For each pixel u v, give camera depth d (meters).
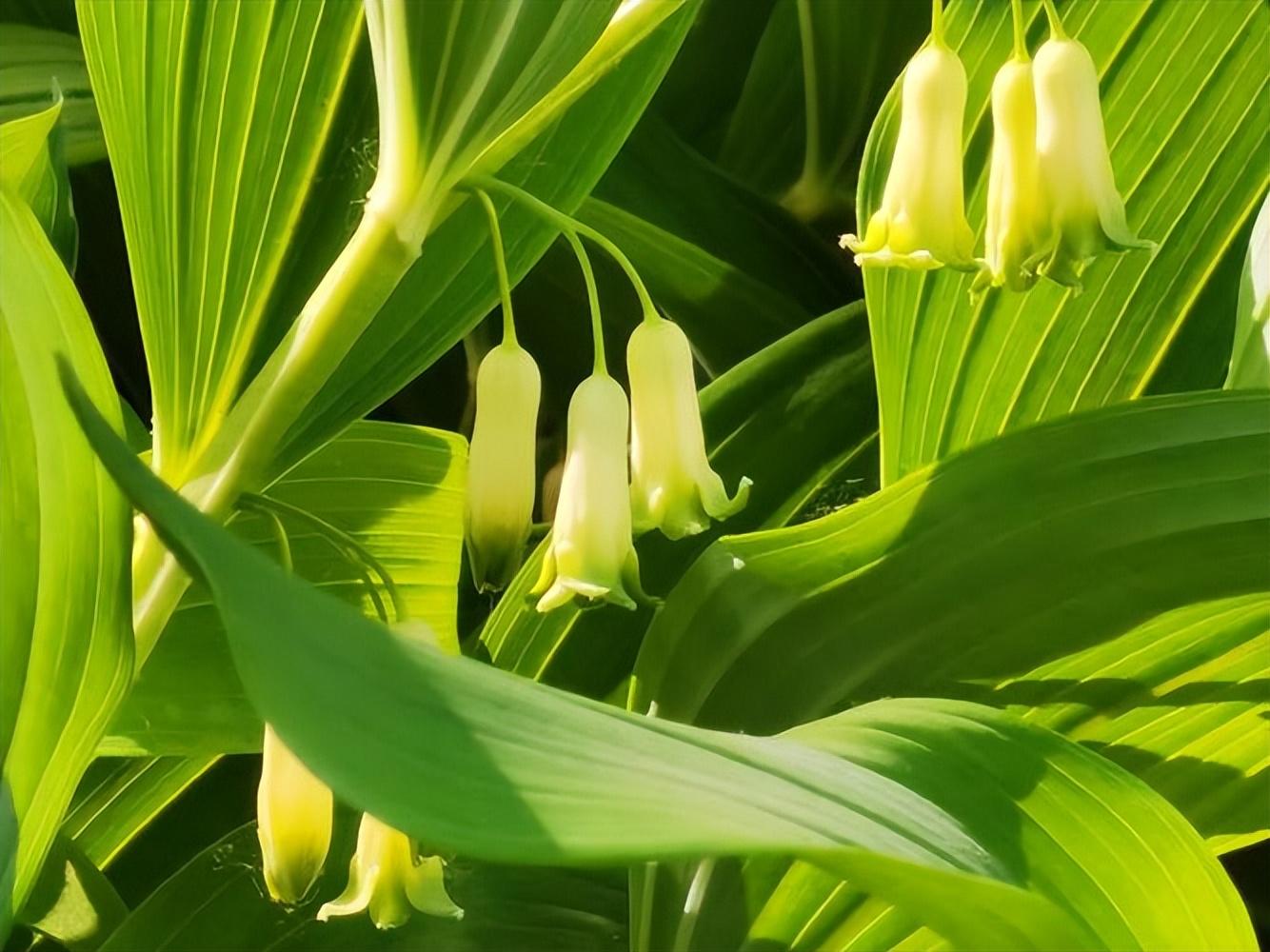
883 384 0.17
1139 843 0.13
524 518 0.15
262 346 0.14
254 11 0.14
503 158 0.14
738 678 0.16
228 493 0.14
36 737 0.12
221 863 0.17
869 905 0.15
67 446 0.11
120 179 0.14
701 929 0.16
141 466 0.08
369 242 0.13
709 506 0.16
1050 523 0.15
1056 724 0.16
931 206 0.15
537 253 0.17
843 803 0.10
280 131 0.14
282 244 0.15
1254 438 0.15
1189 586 0.15
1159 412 0.15
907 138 0.15
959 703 0.13
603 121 0.17
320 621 0.08
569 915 0.17
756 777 0.10
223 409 0.14
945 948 0.15
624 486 0.15
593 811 0.08
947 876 0.10
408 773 0.08
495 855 0.08
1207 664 0.15
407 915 0.15
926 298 0.17
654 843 0.08
